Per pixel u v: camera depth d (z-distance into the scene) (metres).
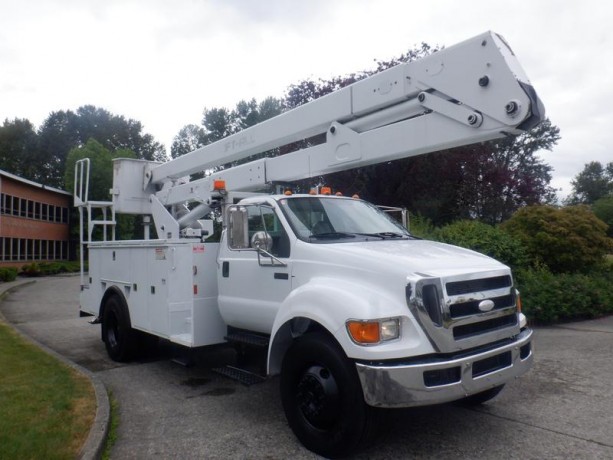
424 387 3.76
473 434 4.67
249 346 5.89
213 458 4.27
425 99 4.80
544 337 8.67
